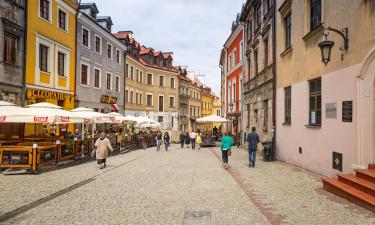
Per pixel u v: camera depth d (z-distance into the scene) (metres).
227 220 6.55
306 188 9.73
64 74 26.11
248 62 27.72
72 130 26.95
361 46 9.28
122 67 40.44
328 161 11.38
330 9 11.19
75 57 27.50
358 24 9.43
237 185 10.38
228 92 39.25
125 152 25.58
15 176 12.33
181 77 63.41
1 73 18.30
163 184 10.67
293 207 7.51
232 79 36.34
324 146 11.70
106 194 9.12
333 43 10.50
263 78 20.95
